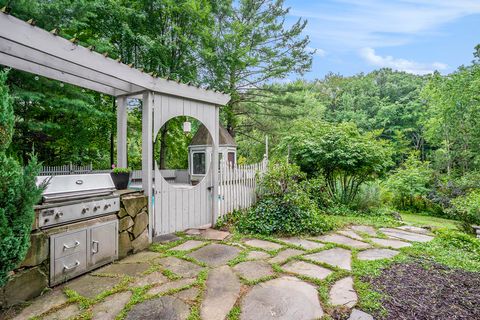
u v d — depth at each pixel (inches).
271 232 173.9
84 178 112.6
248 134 660.7
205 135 445.7
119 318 78.7
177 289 96.2
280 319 79.0
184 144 546.6
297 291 96.1
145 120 147.6
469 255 139.1
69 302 87.5
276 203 199.8
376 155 255.9
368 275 110.2
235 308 84.3
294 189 212.4
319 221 188.4
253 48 518.3
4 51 103.3
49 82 247.8
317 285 101.1
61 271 99.3
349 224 209.0
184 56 448.1
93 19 355.9
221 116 548.1
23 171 76.1
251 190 240.5
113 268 115.4
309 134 308.0
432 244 157.3
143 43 385.4
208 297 91.3
